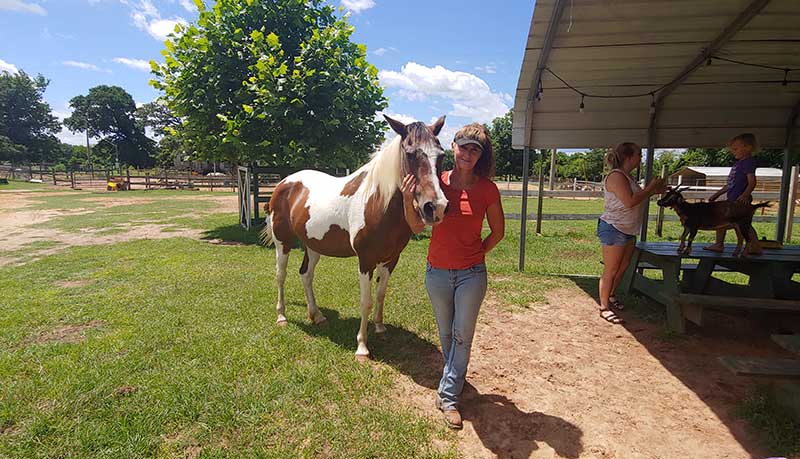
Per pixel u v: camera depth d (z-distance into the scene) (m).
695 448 2.33
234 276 5.91
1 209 15.48
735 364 2.42
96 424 2.45
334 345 3.63
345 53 9.95
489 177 2.37
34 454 2.21
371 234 3.29
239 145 8.85
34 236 9.56
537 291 5.32
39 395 2.74
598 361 3.43
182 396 2.74
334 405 2.74
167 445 2.31
